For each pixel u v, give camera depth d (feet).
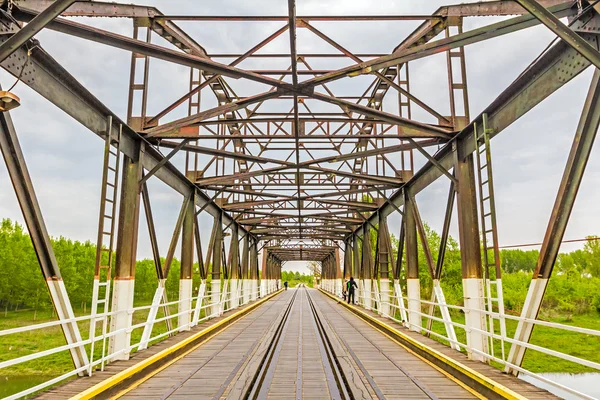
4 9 17.89
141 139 30.83
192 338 33.32
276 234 110.52
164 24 27.09
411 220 45.32
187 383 22.03
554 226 19.62
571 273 152.76
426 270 129.70
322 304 91.81
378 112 29.01
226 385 21.58
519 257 301.02
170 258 39.01
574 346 84.33
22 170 18.90
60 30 20.07
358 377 23.06
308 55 32.58
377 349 32.76
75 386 18.95
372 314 57.57
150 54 22.33
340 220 78.48
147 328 29.58
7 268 124.77
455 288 124.16
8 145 18.35
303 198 60.03
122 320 27.89
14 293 131.85
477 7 25.94
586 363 13.82
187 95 30.96
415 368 25.76
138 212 30.37
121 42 21.42
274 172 45.24
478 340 25.99
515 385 18.61
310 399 19.71
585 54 14.90
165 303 35.50
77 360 20.54
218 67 23.41
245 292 89.92
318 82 24.25
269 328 46.32
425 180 39.96
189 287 43.83
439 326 100.22
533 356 78.02
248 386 21.04
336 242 131.95
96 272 23.03
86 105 24.39
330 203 62.90
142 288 189.78
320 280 255.91
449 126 30.76
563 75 19.30
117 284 28.40
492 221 23.72
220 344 35.14
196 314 43.19
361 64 23.04
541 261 20.25
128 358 25.23
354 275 91.45
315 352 32.12
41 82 20.40
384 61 22.45
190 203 45.91
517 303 112.47
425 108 30.89
